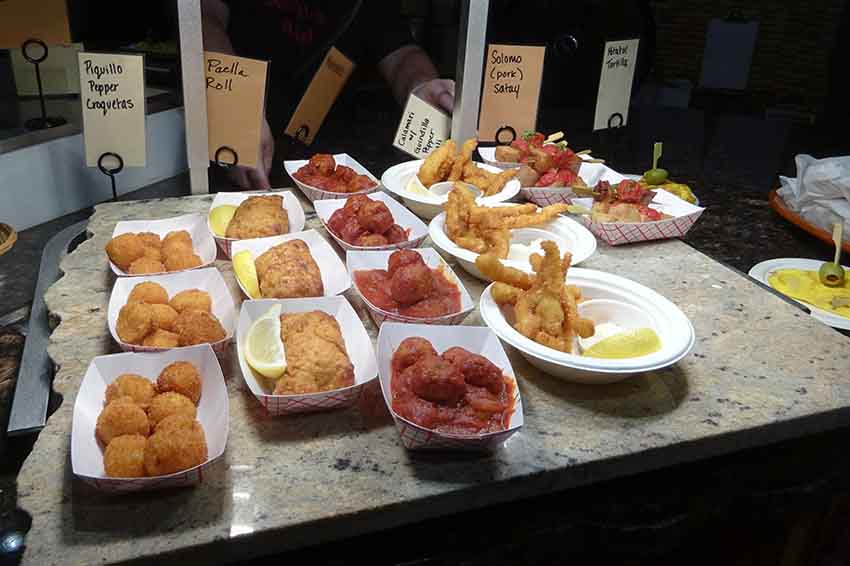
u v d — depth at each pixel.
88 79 1.67
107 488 0.92
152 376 1.11
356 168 2.04
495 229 1.59
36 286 1.52
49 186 1.93
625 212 1.82
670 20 4.70
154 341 1.18
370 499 0.96
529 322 1.22
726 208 2.32
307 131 2.10
